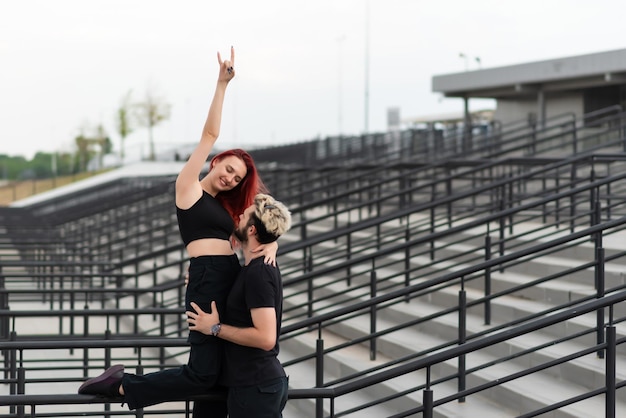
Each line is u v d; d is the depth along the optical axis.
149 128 57.72
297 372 7.98
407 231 9.02
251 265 3.85
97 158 46.56
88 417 7.63
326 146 25.23
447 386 6.93
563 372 6.50
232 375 3.86
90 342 5.05
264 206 3.84
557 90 22.25
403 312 8.58
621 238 9.59
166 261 14.20
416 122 34.88
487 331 6.23
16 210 24.41
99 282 13.77
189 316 3.85
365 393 7.34
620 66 19.58
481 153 19.75
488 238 7.71
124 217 19.75
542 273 8.70
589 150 14.04
